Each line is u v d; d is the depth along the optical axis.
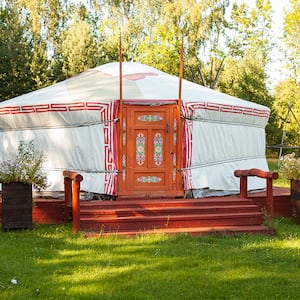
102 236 8.20
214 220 8.89
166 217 8.73
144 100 9.80
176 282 5.94
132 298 5.38
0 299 5.28
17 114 10.05
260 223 9.09
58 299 5.31
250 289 5.71
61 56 28.14
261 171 9.27
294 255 7.25
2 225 8.50
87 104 9.62
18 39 24.70
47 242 7.79
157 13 29.88
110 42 30.50
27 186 8.56
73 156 9.84
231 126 10.70
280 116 28.89
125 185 9.75
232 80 33.88
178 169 9.93
